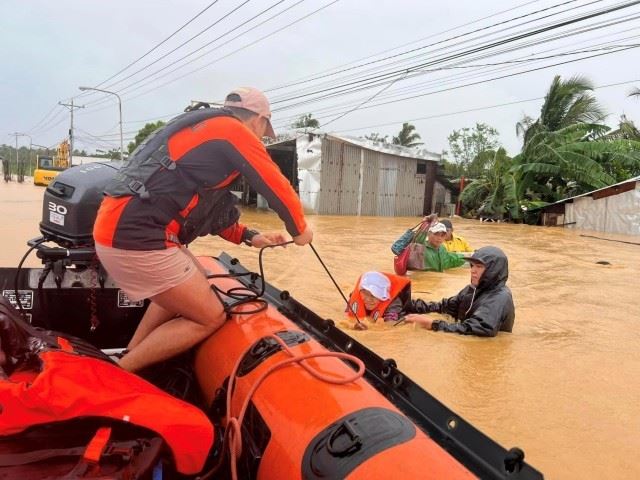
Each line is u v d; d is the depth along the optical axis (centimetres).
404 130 4950
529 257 1184
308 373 221
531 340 530
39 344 212
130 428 192
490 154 3170
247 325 272
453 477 161
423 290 755
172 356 268
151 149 249
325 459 179
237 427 209
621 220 2030
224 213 308
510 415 365
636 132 2944
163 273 249
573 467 306
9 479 163
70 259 305
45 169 3500
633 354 498
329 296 675
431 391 397
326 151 2392
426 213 2722
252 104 270
